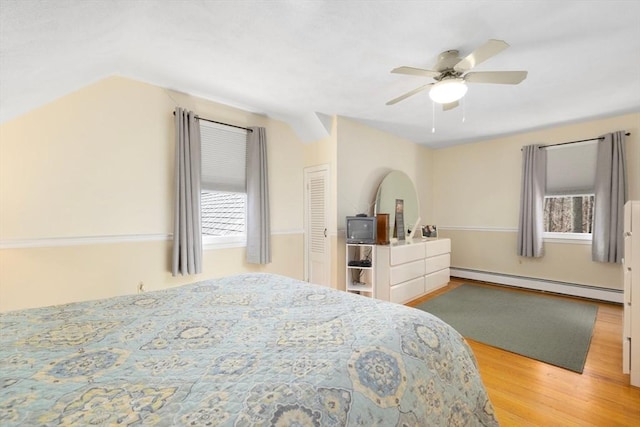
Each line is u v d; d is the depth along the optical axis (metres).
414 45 2.17
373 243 3.57
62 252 2.46
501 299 3.97
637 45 2.16
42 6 1.25
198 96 3.20
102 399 0.70
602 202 3.77
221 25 1.93
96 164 2.62
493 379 2.07
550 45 2.17
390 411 0.83
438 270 4.47
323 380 0.79
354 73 2.63
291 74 2.66
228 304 1.45
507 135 4.72
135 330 1.13
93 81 2.53
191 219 3.04
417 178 5.24
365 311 1.32
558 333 2.84
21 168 2.29
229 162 3.52
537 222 4.32
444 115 3.76
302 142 4.25
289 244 4.11
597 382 2.03
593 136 3.95
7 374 0.81
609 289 3.81
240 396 0.72
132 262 2.81
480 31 2.00
